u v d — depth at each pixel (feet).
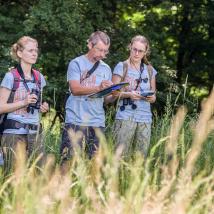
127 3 97.45
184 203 23.89
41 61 82.74
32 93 36.09
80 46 83.56
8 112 35.24
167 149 29.81
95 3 89.04
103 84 37.17
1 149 35.70
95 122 38.63
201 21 102.01
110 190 25.75
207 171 35.14
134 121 40.45
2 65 80.64
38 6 81.97
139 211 23.86
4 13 90.94
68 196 25.73
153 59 88.74
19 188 25.40
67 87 80.64
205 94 107.55
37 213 23.50
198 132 26.05
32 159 34.91
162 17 103.81
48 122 44.68
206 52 108.27
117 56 85.87
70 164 34.09
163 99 81.71
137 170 28.02
